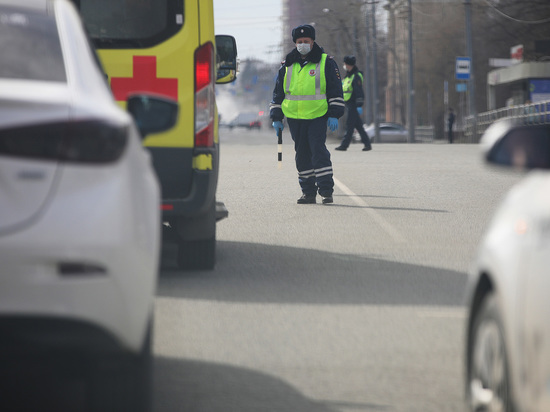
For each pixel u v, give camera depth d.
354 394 9.22
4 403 8.61
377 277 15.09
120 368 7.32
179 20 14.40
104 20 14.38
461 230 20.39
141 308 7.23
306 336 11.34
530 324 6.75
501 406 7.43
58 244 6.75
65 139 6.93
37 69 7.73
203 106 14.35
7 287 6.68
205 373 9.85
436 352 10.72
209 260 15.38
